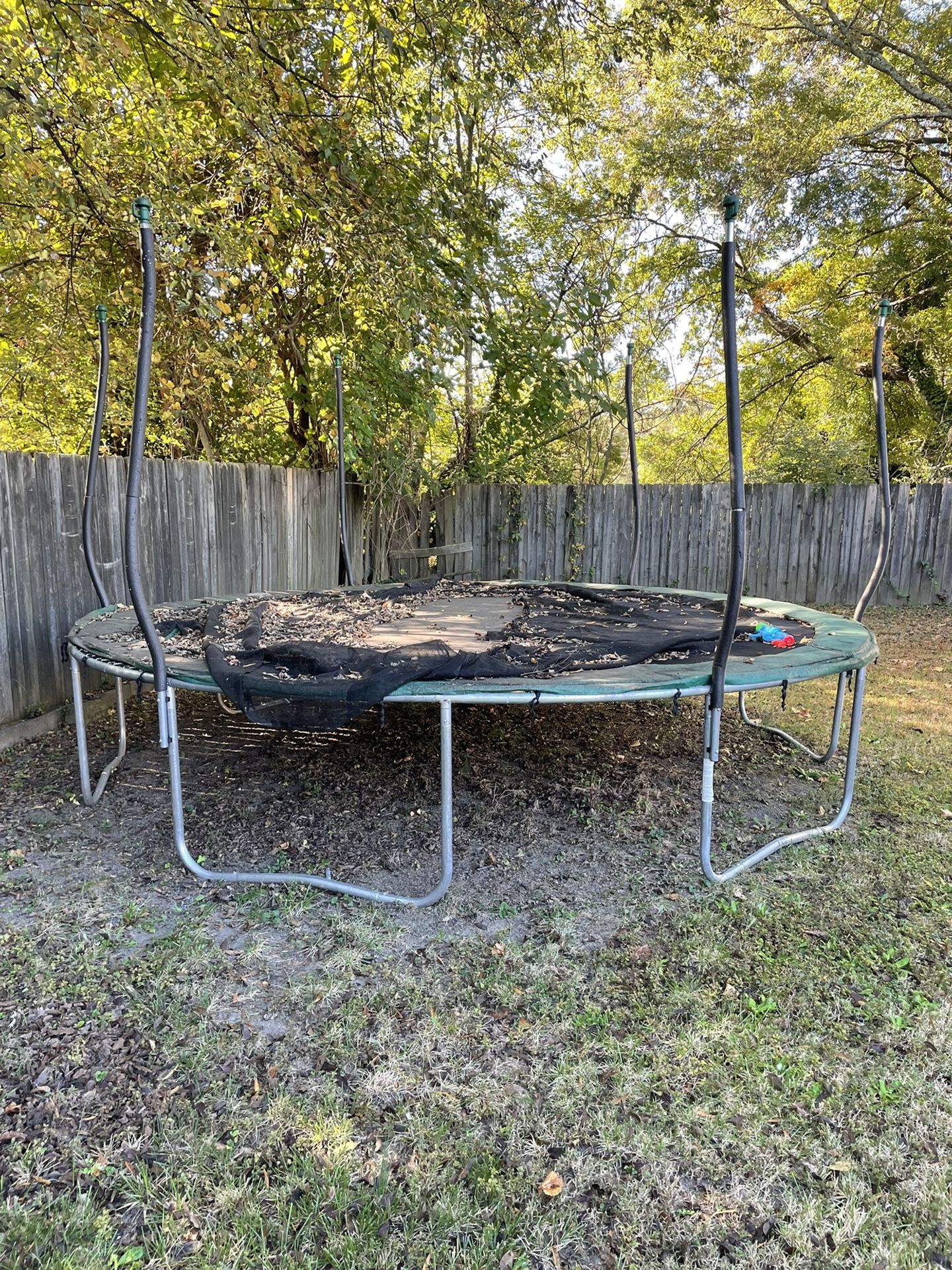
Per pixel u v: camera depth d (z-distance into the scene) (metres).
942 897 2.17
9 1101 1.40
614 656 2.44
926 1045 1.56
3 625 3.35
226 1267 1.09
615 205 8.95
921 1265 1.10
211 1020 1.64
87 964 1.84
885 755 3.42
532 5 5.18
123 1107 1.39
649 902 2.17
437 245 5.62
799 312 9.60
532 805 2.89
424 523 7.82
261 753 3.50
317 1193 1.21
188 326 4.82
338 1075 1.48
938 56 8.36
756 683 2.25
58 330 5.10
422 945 1.96
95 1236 1.14
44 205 4.02
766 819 2.75
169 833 2.63
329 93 4.33
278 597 4.20
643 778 3.16
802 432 9.52
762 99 8.53
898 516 7.57
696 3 5.95
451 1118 1.37
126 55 3.29
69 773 3.17
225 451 6.91
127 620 3.13
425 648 2.37
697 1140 1.32
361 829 2.68
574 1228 1.16
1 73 2.99
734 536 1.97
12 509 3.37
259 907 2.14
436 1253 1.12
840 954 1.90
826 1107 1.39
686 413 11.42
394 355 5.88
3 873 2.32
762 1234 1.15
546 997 1.73
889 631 6.38
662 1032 1.60
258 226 5.59
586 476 9.01
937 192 9.09
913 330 9.07
